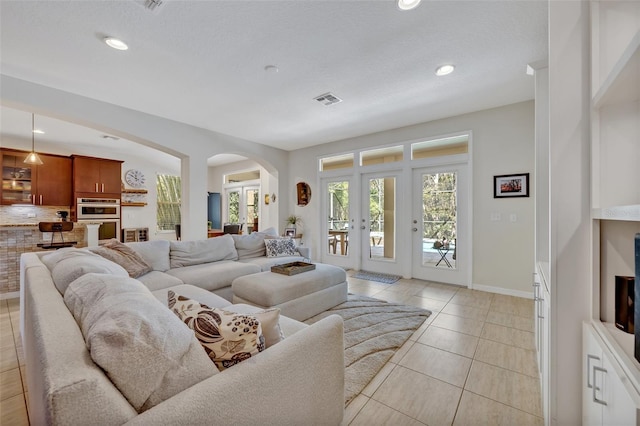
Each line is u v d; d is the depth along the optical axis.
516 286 3.58
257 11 1.94
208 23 2.06
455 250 4.14
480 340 2.40
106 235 5.93
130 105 3.62
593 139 1.04
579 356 1.07
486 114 3.76
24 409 1.60
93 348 0.72
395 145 4.64
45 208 5.54
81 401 0.61
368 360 2.06
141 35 2.20
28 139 5.36
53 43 2.29
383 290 3.87
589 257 1.06
